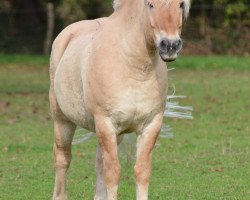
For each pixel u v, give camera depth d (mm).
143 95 8812
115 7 9398
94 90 8977
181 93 26078
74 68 9680
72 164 14539
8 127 19359
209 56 40156
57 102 10617
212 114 21391
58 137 10695
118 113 8836
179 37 8156
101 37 9156
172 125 19469
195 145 16484
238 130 18656
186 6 8297
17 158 15141
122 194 12008
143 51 8648
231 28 41469
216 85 28656
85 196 11891
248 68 35844
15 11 42125
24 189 12406
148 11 8383
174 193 11961
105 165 9008
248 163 14375
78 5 40750
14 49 41812
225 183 12656
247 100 24359
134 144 10555
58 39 10938
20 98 25406
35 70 35031
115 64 8805
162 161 14633
